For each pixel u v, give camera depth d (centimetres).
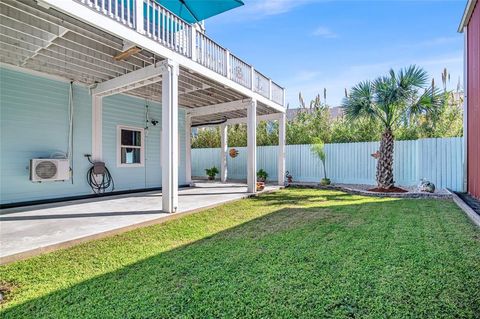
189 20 856
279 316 207
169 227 478
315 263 309
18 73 631
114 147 840
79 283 266
